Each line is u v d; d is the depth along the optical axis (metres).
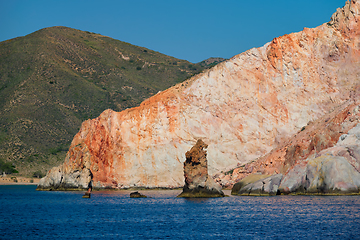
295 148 83.06
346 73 103.31
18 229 46.97
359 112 78.56
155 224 49.09
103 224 49.78
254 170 91.12
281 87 106.00
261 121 103.44
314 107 102.38
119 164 100.19
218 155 100.44
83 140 107.12
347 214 50.78
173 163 98.81
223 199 73.00
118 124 102.38
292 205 60.44
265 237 40.47
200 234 42.69
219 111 104.12
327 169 71.25
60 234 43.81
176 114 102.69
